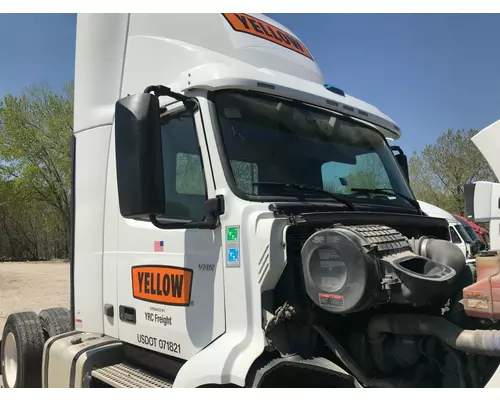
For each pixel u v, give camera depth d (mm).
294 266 2670
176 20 3596
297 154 3211
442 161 22969
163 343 3129
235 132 2953
